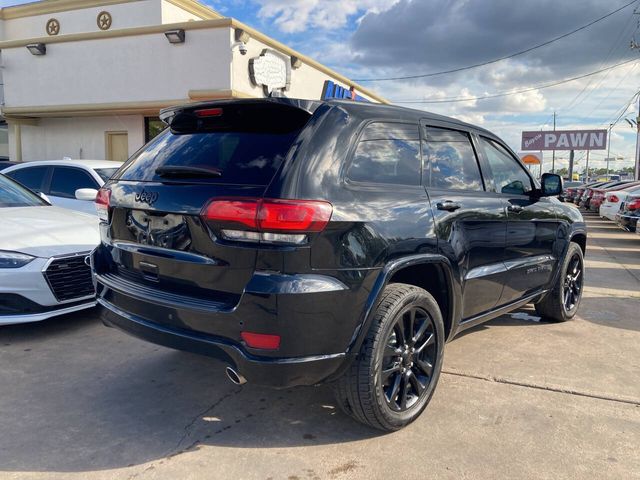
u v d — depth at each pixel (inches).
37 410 132.1
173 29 494.3
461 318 146.3
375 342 114.0
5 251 172.2
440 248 130.7
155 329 114.8
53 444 116.6
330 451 116.5
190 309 107.9
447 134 150.8
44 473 105.8
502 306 172.6
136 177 127.7
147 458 112.4
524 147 2207.2
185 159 120.7
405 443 120.2
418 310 128.0
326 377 109.0
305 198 102.7
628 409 138.8
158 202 114.3
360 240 109.6
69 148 621.3
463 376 158.6
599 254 446.9
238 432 124.0
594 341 194.1
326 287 103.5
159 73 514.6
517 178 183.6
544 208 189.3
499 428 127.6
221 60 485.7
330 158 110.3
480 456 115.3
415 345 129.6
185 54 500.1
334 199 107.3
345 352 109.4
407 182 129.3
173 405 136.9
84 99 554.3
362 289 110.0
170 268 113.6
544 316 220.2
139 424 126.7
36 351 171.8
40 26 713.6
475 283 148.9
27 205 222.5
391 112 131.9
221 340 105.8
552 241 196.5
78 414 130.8
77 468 108.0
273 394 144.6
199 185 109.9
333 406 138.0
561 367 167.0
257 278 100.6
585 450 118.6
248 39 498.9
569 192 1270.9
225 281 104.8
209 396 142.5
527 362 171.0
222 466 110.0
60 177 295.9
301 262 101.3
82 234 194.5
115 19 661.9
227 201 102.7
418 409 128.9
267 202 100.0
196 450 116.0
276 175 103.7
